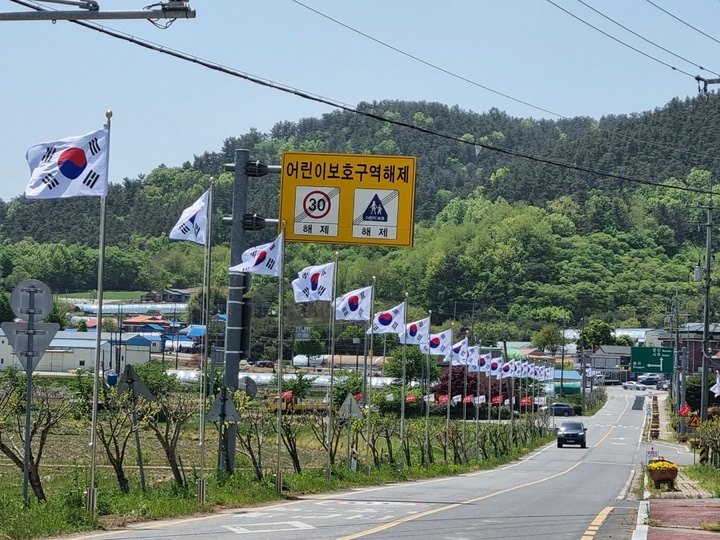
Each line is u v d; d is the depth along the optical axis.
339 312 62.25
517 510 38.53
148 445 89.75
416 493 48.47
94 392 31.11
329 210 49.28
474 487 55.50
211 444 93.44
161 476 57.41
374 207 49.25
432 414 156.62
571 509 39.94
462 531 29.58
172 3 24.94
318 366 199.62
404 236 49.06
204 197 42.03
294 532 28.19
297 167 49.38
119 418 37.38
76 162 31.03
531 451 119.19
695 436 125.12
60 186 30.95
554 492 52.81
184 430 106.75
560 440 126.81
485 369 104.19
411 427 86.88
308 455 85.25
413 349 170.62
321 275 53.25
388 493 48.03
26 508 29.64
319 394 158.88
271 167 48.81
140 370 111.56
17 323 29.45
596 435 153.38
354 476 57.03
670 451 120.12
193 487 39.50
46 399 40.22
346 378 152.50
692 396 184.00
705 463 87.00
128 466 66.12
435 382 164.25
